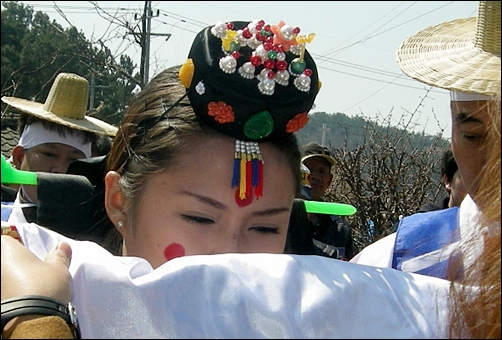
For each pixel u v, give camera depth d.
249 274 0.91
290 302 0.89
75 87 2.98
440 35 1.53
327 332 0.87
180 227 1.23
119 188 1.35
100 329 0.88
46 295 0.88
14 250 0.96
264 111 1.22
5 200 2.33
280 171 1.28
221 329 0.86
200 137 1.23
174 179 1.23
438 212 1.65
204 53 1.24
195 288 0.89
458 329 0.88
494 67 1.31
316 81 1.31
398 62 1.55
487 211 0.90
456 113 1.42
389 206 6.58
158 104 1.31
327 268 0.94
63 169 2.94
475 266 0.90
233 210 1.22
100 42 5.42
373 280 0.93
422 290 0.93
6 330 0.84
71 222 1.43
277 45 1.24
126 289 0.89
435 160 6.79
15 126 7.19
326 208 1.62
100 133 2.93
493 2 1.33
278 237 1.29
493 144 0.92
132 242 1.31
